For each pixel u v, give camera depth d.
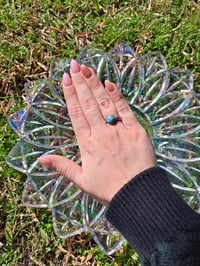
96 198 0.45
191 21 0.66
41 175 0.53
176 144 0.54
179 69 0.61
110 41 0.65
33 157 0.53
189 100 0.55
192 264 0.38
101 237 0.52
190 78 0.56
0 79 0.64
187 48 0.65
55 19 0.67
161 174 0.43
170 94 0.56
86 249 0.58
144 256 0.40
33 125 0.54
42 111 0.54
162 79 0.56
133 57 0.57
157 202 0.41
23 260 0.58
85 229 0.53
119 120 0.47
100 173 0.45
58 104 0.55
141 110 0.56
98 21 0.67
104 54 0.56
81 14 0.68
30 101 0.54
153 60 0.57
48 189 0.53
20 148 0.53
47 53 0.66
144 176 0.42
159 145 0.54
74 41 0.66
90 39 0.66
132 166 0.44
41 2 0.68
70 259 0.58
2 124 0.62
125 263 0.57
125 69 0.57
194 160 0.53
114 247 0.52
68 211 0.53
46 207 0.56
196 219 0.40
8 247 0.58
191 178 0.53
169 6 0.67
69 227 0.53
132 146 0.46
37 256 0.58
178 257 0.38
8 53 0.65
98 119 0.47
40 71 0.65
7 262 0.58
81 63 0.56
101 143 0.46
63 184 0.53
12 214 0.59
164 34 0.65
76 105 0.48
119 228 0.42
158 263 0.38
